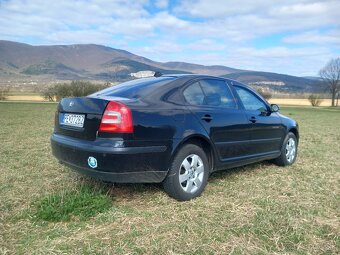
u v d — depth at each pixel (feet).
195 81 16.08
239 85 18.67
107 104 12.95
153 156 13.16
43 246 10.25
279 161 21.74
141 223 11.99
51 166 20.77
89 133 13.17
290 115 116.88
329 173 20.44
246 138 17.62
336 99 301.84
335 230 11.89
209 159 15.89
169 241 10.70
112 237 10.90
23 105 136.67
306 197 15.46
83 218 12.23
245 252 10.22
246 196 15.29
